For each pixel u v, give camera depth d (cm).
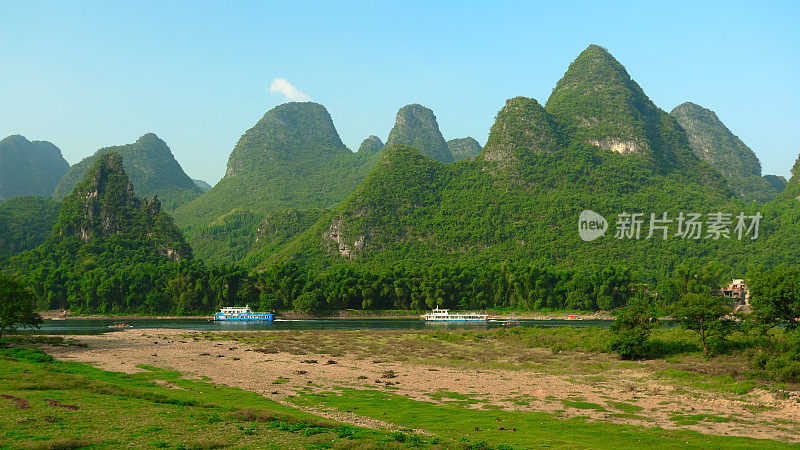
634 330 9081
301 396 5641
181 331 15138
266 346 10794
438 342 11794
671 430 4412
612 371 7712
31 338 10631
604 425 4566
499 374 7500
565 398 5838
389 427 4328
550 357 9194
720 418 4894
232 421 4100
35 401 4428
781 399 5678
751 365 7062
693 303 8675
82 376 6034
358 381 6756
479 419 4716
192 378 6588
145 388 5678
